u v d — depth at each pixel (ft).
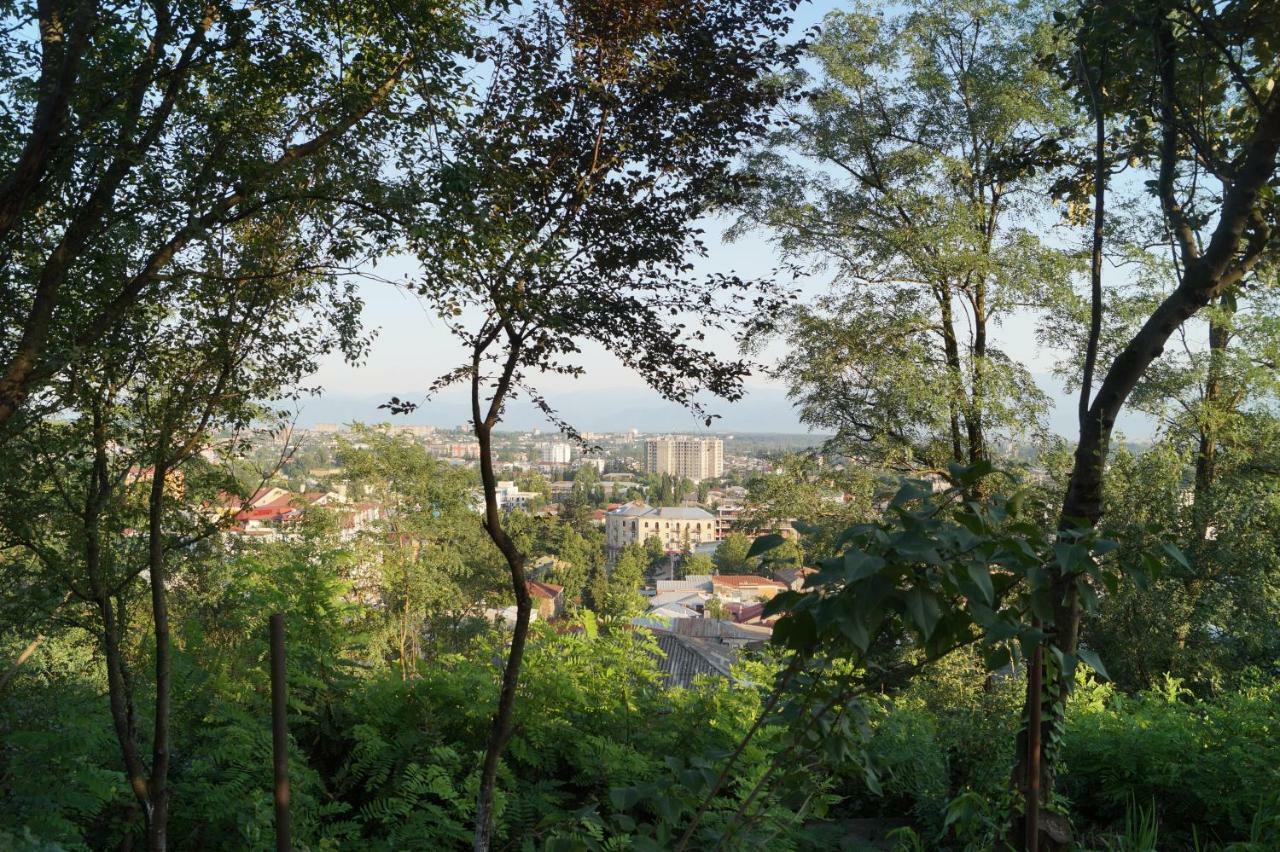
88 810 13.20
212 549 16.29
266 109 14.19
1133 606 34.91
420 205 12.86
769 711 5.51
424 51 13.30
